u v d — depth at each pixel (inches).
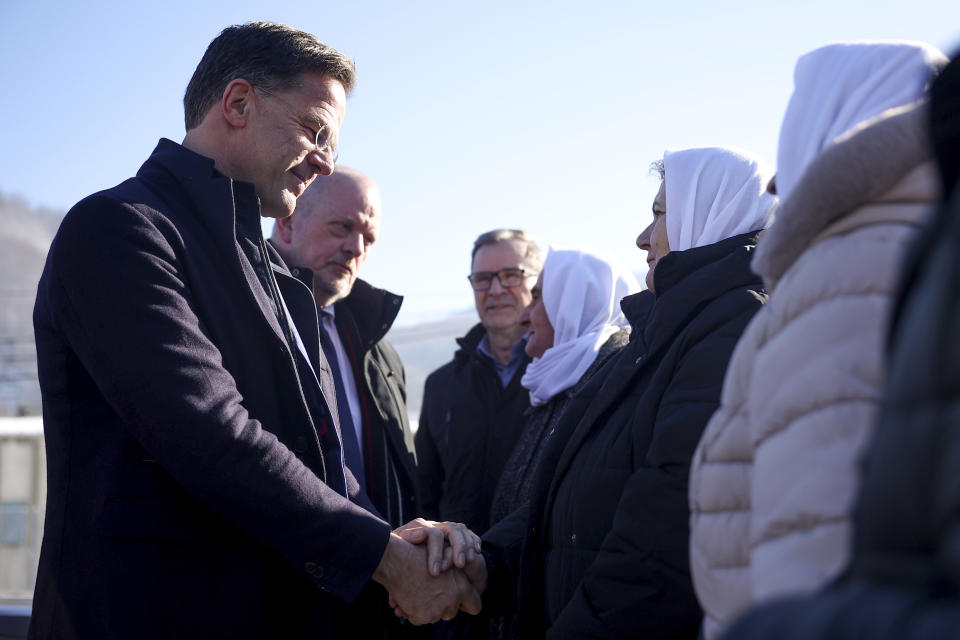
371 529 79.6
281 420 81.6
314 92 89.7
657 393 70.4
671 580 64.3
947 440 22.3
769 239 39.6
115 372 73.0
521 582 84.9
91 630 72.2
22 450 356.2
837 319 34.4
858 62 52.5
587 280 128.3
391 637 99.8
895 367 24.7
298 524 75.4
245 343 80.4
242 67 88.1
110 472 74.6
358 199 136.2
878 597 22.7
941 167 31.0
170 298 75.5
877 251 34.7
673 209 86.6
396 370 143.2
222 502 73.5
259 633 76.2
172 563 73.7
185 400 72.7
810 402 33.9
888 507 23.5
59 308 75.4
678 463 64.8
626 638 64.9
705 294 72.2
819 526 32.1
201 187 83.0
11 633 112.1
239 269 81.2
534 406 125.6
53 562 75.1
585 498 75.0
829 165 36.4
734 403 41.9
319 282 133.7
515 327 172.9
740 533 41.0
